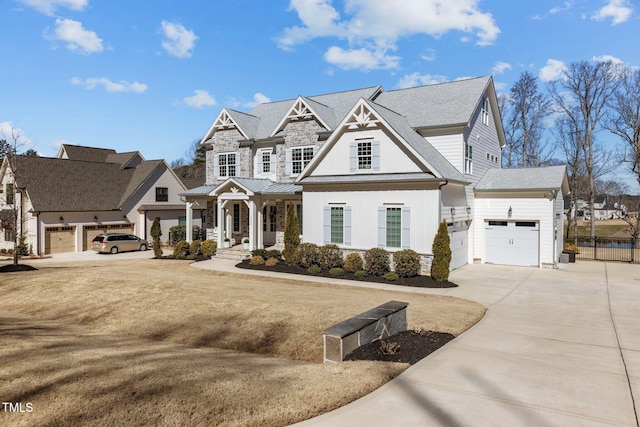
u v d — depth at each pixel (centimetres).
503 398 652
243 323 1209
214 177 3116
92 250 3575
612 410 614
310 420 577
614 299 1529
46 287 1748
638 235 3641
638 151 3797
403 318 1056
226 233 2891
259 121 3164
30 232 3297
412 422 571
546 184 2314
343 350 834
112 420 543
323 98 3111
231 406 594
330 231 2244
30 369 729
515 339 1005
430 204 1969
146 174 4078
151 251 3612
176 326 1257
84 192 3688
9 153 2625
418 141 2194
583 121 4297
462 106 2428
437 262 1828
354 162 2197
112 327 1317
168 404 590
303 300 1402
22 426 520
